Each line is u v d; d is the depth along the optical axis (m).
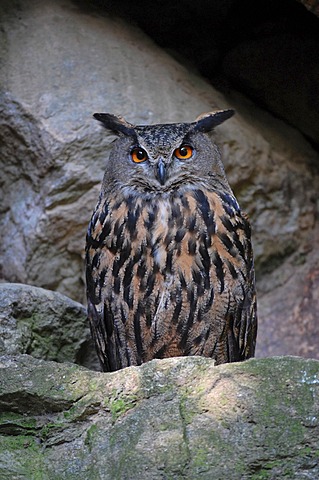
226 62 15.87
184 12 16.02
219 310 10.57
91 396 8.21
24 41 14.59
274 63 15.60
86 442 7.95
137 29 15.59
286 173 14.74
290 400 7.82
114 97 14.05
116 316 10.64
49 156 13.48
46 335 11.33
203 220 10.48
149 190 10.64
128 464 7.52
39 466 7.85
